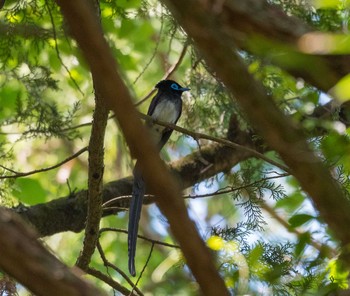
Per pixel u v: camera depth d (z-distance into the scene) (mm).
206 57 4219
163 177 3836
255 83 4098
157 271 15141
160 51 16453
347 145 6707
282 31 4723
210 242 7766
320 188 4176
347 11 7586
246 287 7203
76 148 17859
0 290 9383
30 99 12203
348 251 5824
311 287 7137
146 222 17812
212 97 12805
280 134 4148
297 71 4688
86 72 14852
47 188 17672
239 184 11281
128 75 16281
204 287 3887
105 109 8953
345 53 4289
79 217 12406
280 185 9945
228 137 13180
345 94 4496
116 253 17156
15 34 12000
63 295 3854
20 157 17281
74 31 3832
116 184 12945
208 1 4793
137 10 12891
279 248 7988
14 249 3838
